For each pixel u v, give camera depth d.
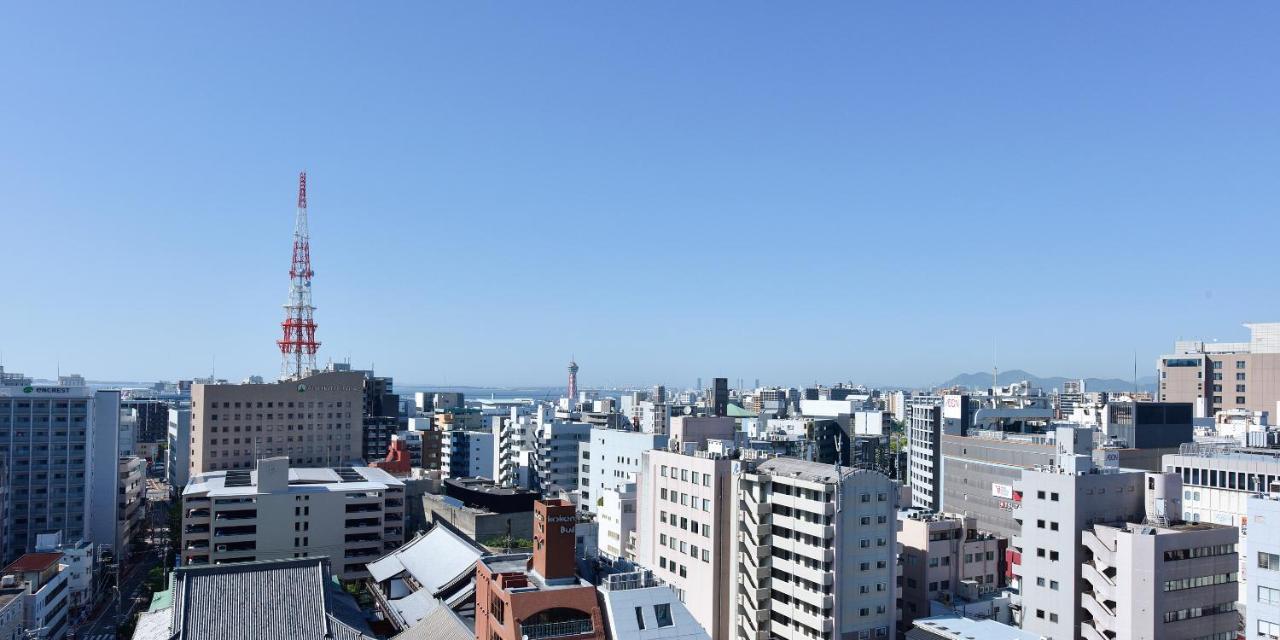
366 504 198.12
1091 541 111.69
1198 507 155.25
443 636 110.31
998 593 134.62
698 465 129.50
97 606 192.38
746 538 124.31
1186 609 106.44
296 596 125.69
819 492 115.00
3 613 146.50
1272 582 87.25
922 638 110.25
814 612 114.25
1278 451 165.25
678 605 93.50
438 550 158.25
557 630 87.75
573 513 95.88
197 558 185.25
